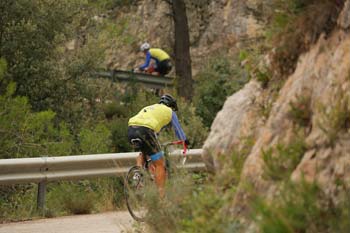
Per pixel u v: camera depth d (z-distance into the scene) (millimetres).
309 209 5605
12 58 26062
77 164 15734
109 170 16219
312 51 7211
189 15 41781
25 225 13297
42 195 15219
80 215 14844
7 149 19562
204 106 29312
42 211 15000
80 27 29062
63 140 21125
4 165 14625
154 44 42250
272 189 6277
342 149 5930
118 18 41781
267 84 7934
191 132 22484
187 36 37906
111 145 24703
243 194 6613
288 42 7641
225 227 6426
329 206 5672
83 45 28703
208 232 6555
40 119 20281
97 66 28016
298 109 6738
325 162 6016
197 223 6766
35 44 26500
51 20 26984
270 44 8094
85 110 27781
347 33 6770
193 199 7391
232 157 7379
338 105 6121
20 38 26141
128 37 41906
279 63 7766
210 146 8109
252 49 8875
